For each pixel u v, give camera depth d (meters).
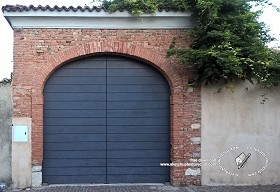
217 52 7.66
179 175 8.58
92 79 8.80
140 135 8.85
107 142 8.77
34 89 8.34
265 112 8.91
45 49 8.40
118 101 8.84
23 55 8.34
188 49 8.10
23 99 8.31
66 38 8.45
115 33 8.56
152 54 8.62
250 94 8.88
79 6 8.14
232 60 7.49
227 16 8.25
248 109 8.86
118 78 8.87
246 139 8.84
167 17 8.48
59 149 8.63
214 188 8.38
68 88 8.73
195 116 8.69
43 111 8.56
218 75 8.25
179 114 8.61
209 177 8.70
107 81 8.84
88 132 8.74
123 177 8.77
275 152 8.92
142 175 8.81
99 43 8.48
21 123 8.29
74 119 8.72
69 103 8.72
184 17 8.50
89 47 8.47
